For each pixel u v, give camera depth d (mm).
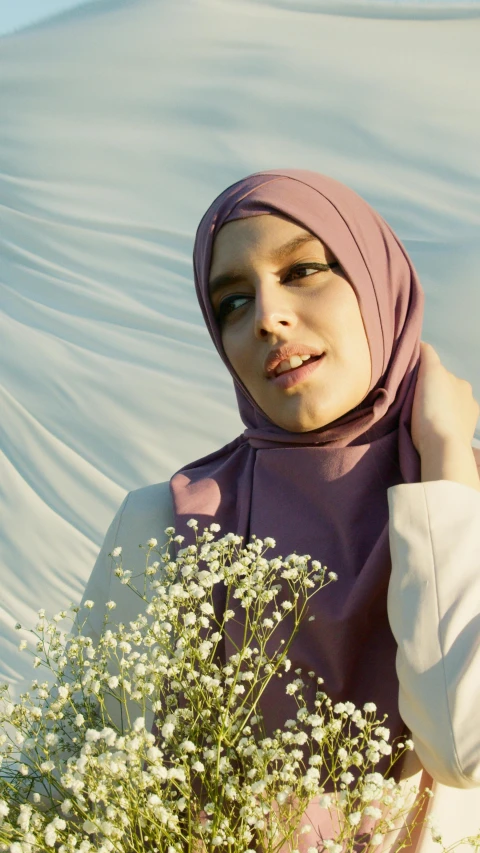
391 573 1094
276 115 3650
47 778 941
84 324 3695
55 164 3836
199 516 1321
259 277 1240
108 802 862
